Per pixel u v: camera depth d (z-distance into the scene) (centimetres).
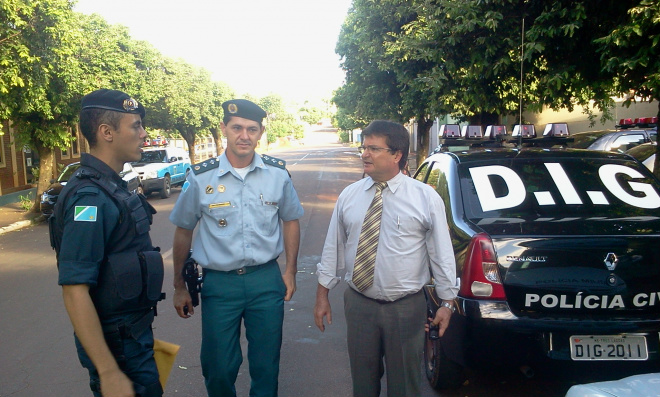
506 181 405
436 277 297
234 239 315
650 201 383
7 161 1928
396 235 292
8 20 1118
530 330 323
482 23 726
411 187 297
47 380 445
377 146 290
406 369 296
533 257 332
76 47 1315
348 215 306
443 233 295
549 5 698
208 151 5238
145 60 2447
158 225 1239
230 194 319
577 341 324
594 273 329
